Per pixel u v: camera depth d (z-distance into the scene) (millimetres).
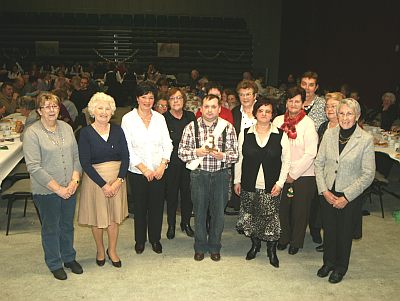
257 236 3873
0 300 3355
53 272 3674
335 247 3744
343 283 3715
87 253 4191
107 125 3691
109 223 3740
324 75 13711
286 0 17609
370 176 3467
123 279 3705
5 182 6176
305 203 4082
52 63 17109
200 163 3820
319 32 14008
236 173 3965
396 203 5828
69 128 3572
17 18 17594
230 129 3852
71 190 3480
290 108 3967
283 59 17984
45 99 3354
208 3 19141
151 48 17719
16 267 3883
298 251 4316
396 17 9945
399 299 3484
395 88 10016
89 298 3408
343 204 3500
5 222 4918
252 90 4293
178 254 4199
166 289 3557
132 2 18953
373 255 4273
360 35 11516
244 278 3760
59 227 3688
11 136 5453
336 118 4031
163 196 4121
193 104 8586
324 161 3670
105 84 14062
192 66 17625
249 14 19000
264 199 3803
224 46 17812
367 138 3469
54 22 17750
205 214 3975
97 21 17953
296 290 3586
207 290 3553
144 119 3934
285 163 3793
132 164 3908
